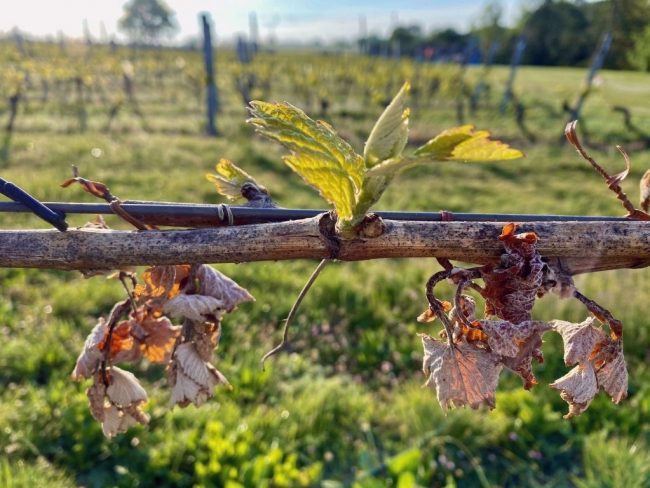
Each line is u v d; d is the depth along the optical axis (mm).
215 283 957
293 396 4375
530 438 4016
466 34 53156
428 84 23297
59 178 8875
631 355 4977
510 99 22062
